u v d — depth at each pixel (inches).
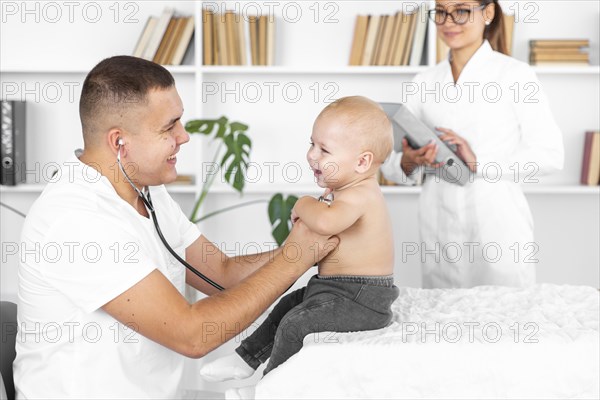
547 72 114.3
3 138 117.5
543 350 46.9
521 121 89.4
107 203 52.5
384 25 116.3
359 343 47.6
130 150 53.3
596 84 120.7
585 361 46.8
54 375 52.1
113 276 50.0
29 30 123.0
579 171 122.6
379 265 56.6
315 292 56.2
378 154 57.6
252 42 116.9
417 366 46.9
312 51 122.3
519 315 54.5
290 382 47.2
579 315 54.1
